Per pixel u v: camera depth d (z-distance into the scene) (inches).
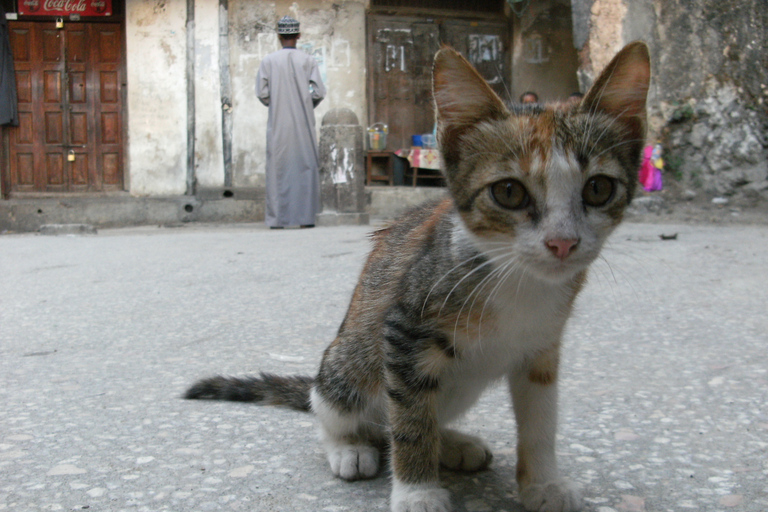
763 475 85.4
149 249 326.6
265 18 525.7
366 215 438.3
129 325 178.9
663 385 122.0
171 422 108.2
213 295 215.8
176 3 518.3
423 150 512.1
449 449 91.4
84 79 535.5
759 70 443.8
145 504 79.2
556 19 563.2
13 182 536.7
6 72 519.8
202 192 529.0
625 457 92.0
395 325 82.6
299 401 115.3
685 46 458.0
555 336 85.4
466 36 554.9
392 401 82.4
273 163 424.8
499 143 80.6
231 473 88.7
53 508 78.0
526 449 84.8
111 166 542.9
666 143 467.8
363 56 540.1
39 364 143.1
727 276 223.1
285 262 272.5
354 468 87.4
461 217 85.0
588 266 86.8
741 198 442.3
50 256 310.7
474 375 88.7
